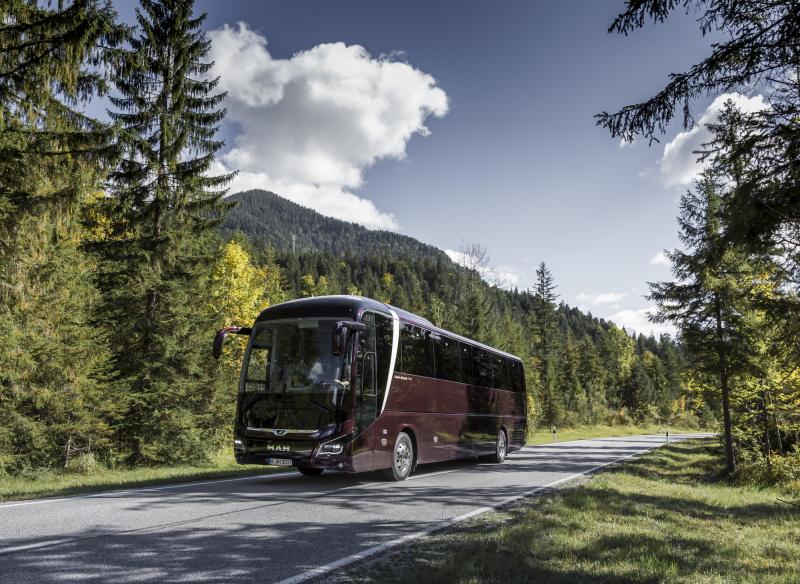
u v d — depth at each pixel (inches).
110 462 729.6
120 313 774.5
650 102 253.6
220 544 238.1
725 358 850.8
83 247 769.6
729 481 836.0
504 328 2955.2
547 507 340.5
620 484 490.9
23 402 675.4
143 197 794.2
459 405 612.1
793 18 223.3
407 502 363.9
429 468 631.8
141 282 756.6
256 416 419.8
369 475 512.1
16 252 547.2
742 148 253.4
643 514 346.0
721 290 836.0
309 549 233.3
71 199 535.2
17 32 490.0
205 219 861.2
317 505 341.7
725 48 237.3
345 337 382.9
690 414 4035.4
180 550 227.1
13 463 637.3
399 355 489.7
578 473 604.4
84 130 545.3
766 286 383.2
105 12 487.8
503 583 187.9
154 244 790.5
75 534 251.8
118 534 252.7
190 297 816.9
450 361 600.7
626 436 2456.9
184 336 794.8
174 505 330.3
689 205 880.9
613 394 4621.1
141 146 764.6
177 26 815.1
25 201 522.6
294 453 402.9
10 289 555.5
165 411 757.9
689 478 773.9
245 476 504.1
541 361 3036.4
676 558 232.4
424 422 526.0
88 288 708.7
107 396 724.7
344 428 407.5
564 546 241.3
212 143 852.6
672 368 5162.4
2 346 587.2
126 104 810.2
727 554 252.2
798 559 253.8
